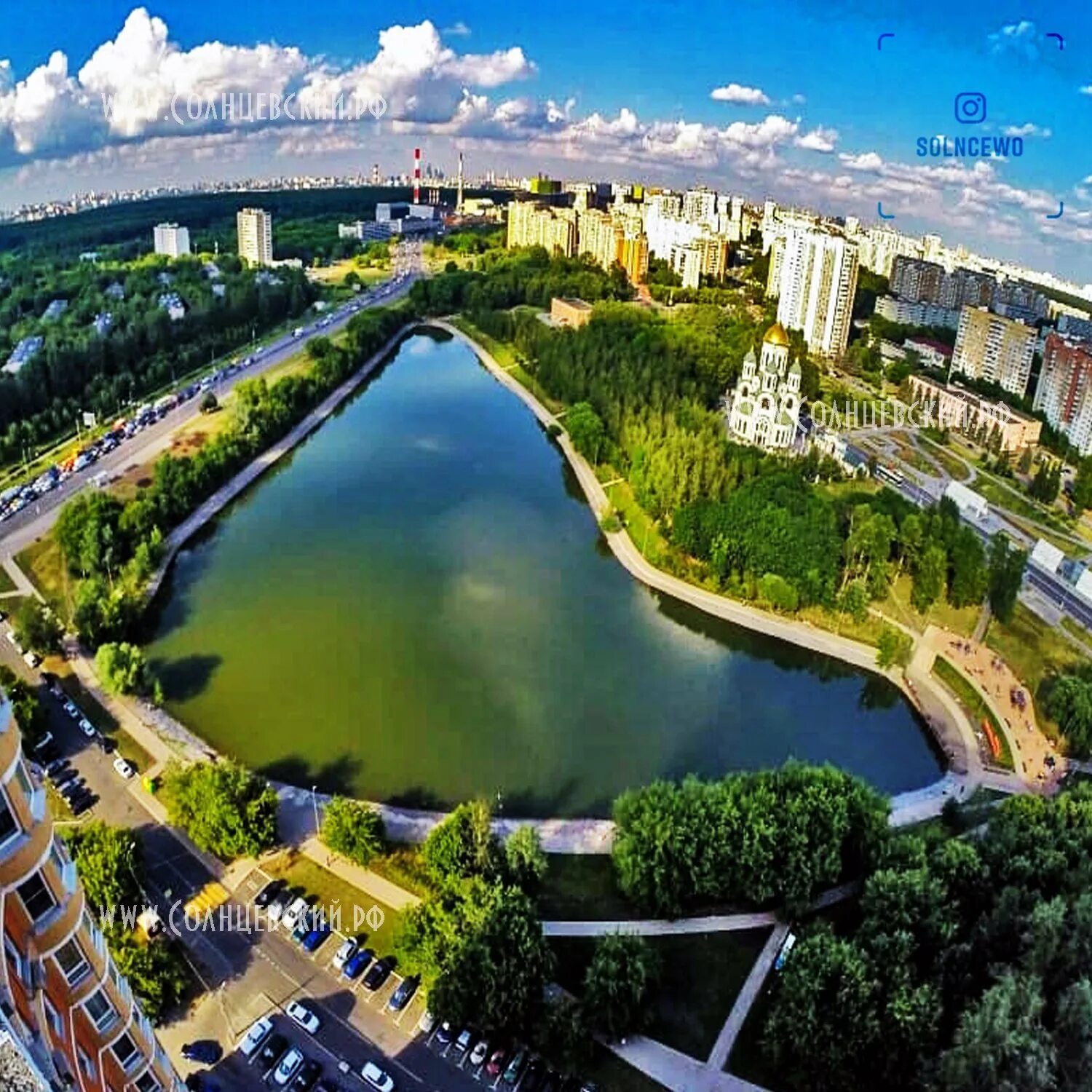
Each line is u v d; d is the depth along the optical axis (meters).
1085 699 151.75
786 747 160.50
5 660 166.38
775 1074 99.94
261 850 122.44
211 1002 104.75
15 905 49.09
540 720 161.75
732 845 117.69
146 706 157.00
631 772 150.75
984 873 113.19
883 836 121.88
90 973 54.88
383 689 167.12
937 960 102.06
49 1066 42.91
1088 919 97.62
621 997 100.44
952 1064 87.56
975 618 194.88
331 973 108.88
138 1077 60.84
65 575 197.38
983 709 166.00
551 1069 99.25
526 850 119.06
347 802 124.06
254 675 169.38
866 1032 94.88
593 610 199.12
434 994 100.25
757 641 190.38
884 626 190.62
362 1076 97.50
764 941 115.50
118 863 113.69
